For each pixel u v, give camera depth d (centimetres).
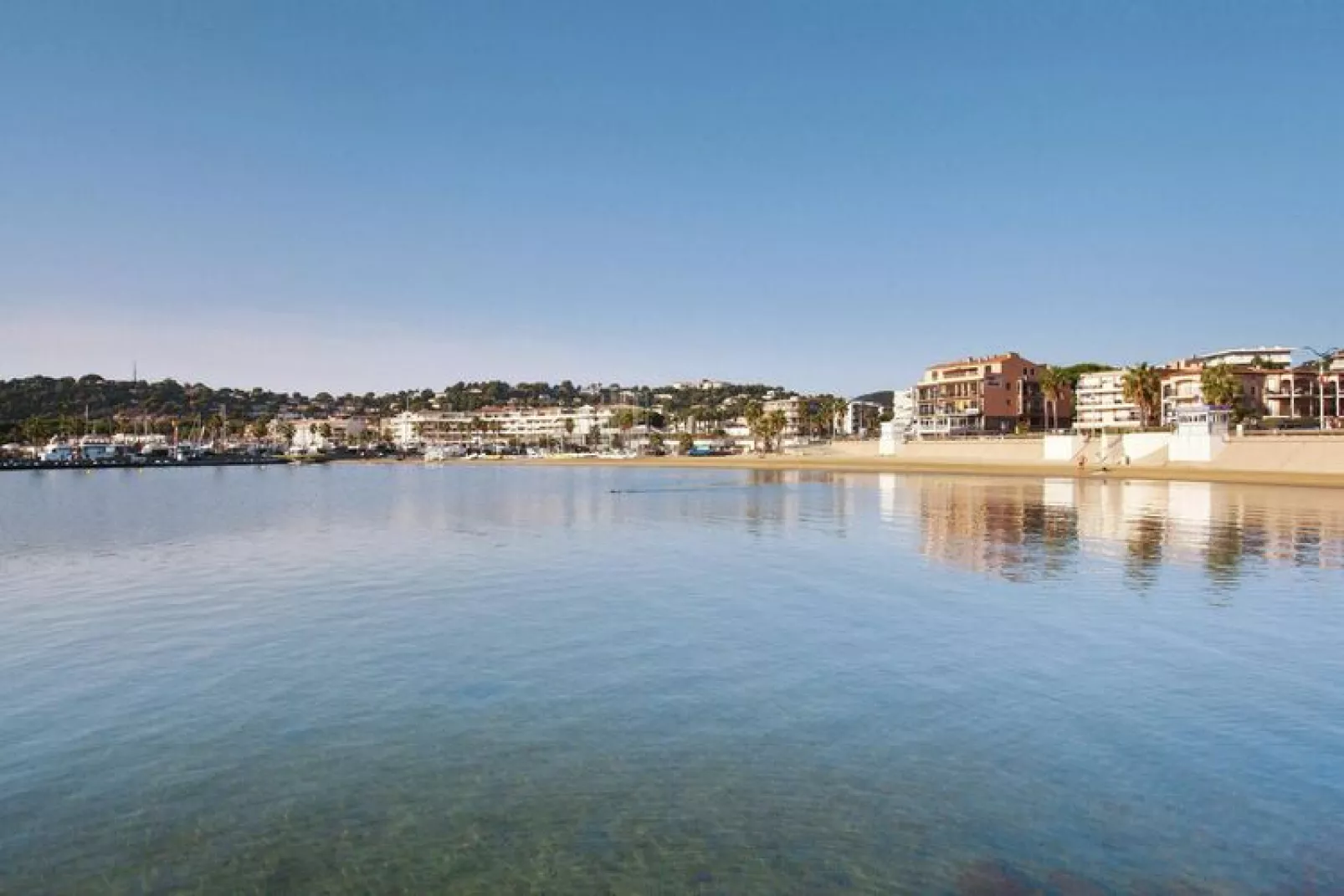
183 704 1767
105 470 17925
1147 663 2003
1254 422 12638
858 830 1218
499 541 4544
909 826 1227
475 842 1198
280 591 3020
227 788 1367
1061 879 1089
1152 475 10181
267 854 1170
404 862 1148
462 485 11188
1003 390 16788
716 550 4122
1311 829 1209
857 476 12506
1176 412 12781
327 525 5475
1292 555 3669
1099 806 1282
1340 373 14700
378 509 6838
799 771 1414
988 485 9288
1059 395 15888
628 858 1152
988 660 2038
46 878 1112
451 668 2006
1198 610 2570
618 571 3469
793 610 2636
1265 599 2723
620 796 1327
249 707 1748
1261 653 2075
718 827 1230
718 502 7388
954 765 1427
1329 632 2278
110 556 4000
